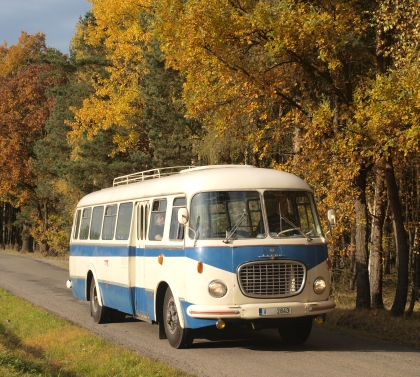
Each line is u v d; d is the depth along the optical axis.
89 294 17.67
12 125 58.28
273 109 21.30
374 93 13.42
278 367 9.98
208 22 15.00
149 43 32.56
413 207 24.39
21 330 15.27
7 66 67.69
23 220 64.19
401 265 17.30
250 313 10.84
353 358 10.73
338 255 25.31
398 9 15.03
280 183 11.86
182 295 11.54
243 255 11.07
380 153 15.20
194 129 33.34
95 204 17.77
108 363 10.23
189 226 11.52
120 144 36.09
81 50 47.31
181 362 10.52
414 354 11.14
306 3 15.47
